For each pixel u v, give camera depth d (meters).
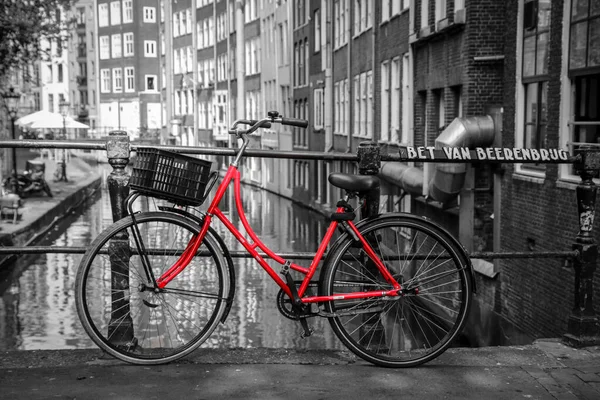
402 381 4.47
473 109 16.72
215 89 77.62
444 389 4.36
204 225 4.55
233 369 4.63
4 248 4.95
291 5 49.53
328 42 39.50
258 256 4.63
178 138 89.81
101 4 105.44
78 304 4.46
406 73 23.86
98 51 106.19
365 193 4.72
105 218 36.34
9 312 16.88
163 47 99.56
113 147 4.76
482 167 16.02
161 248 4.63
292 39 49.56
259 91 61.78
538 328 13.13
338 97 37.41
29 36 21.66
